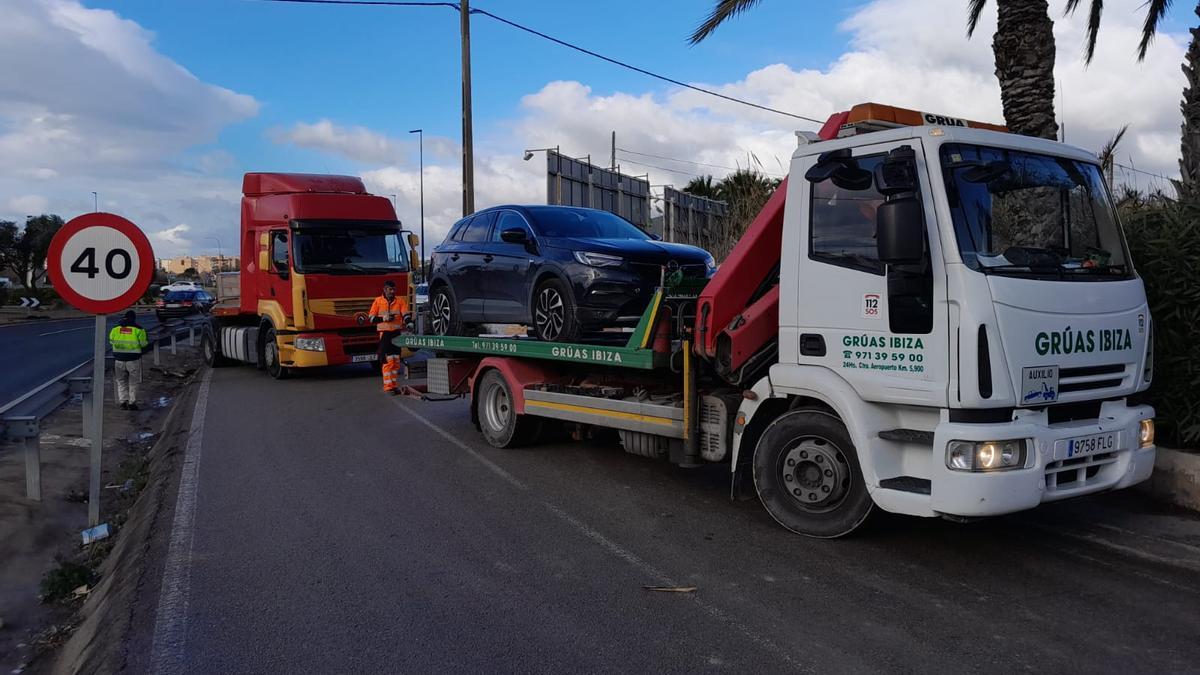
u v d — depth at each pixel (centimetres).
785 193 596
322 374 1745
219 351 1902
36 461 731
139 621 462
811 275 541
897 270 486
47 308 5641
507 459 850
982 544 550
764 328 596
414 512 662
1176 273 629
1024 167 518
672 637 424
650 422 686
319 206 1573
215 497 720
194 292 4419
